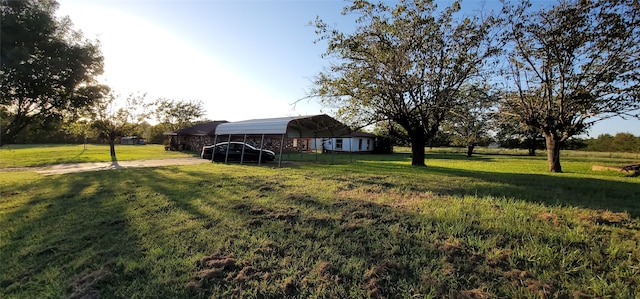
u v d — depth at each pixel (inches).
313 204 215.8
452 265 114.2
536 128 550.3
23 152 1023.0
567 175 432.8
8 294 104.4
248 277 110.0
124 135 897.5
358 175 386.9
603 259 117.6
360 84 473.7
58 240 152.2
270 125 577.3
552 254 120.8
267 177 369.7
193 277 110.6
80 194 266.5
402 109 517.3
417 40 462.0
